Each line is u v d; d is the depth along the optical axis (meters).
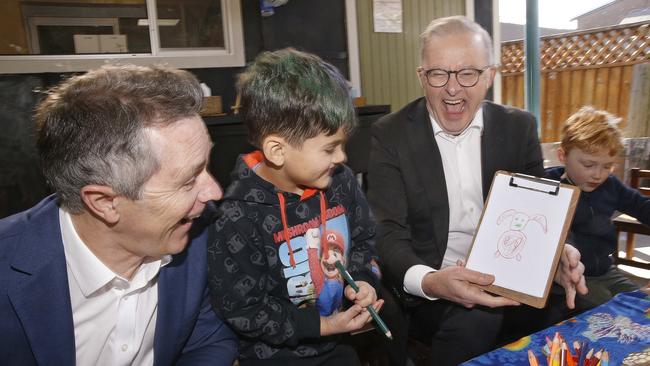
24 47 2.67
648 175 2.13
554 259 1.14
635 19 4.62
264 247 1.06
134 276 0.88
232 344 1.07
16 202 2.51
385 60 3.74
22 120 2.45
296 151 0.95
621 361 0.91
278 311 1.04
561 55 4.28
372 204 1.55
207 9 3.05
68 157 0.71
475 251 1.23
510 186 1.26
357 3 3.55
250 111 0.97
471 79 1.37
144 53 2.93
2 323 0.78
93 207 0.74
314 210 1.11
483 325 1.23
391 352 1.51
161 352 0.92
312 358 1.14
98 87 0.73
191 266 0.97
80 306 0.84
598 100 4.11
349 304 1.36
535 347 0.99
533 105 3.66
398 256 1.41
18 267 0.78
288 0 3.29
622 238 3.53
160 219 0.77
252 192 1.03
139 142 0.70
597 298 1.61
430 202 1.49
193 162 0.75
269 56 1.02
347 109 0.95
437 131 1.51
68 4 2.72
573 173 1.73
